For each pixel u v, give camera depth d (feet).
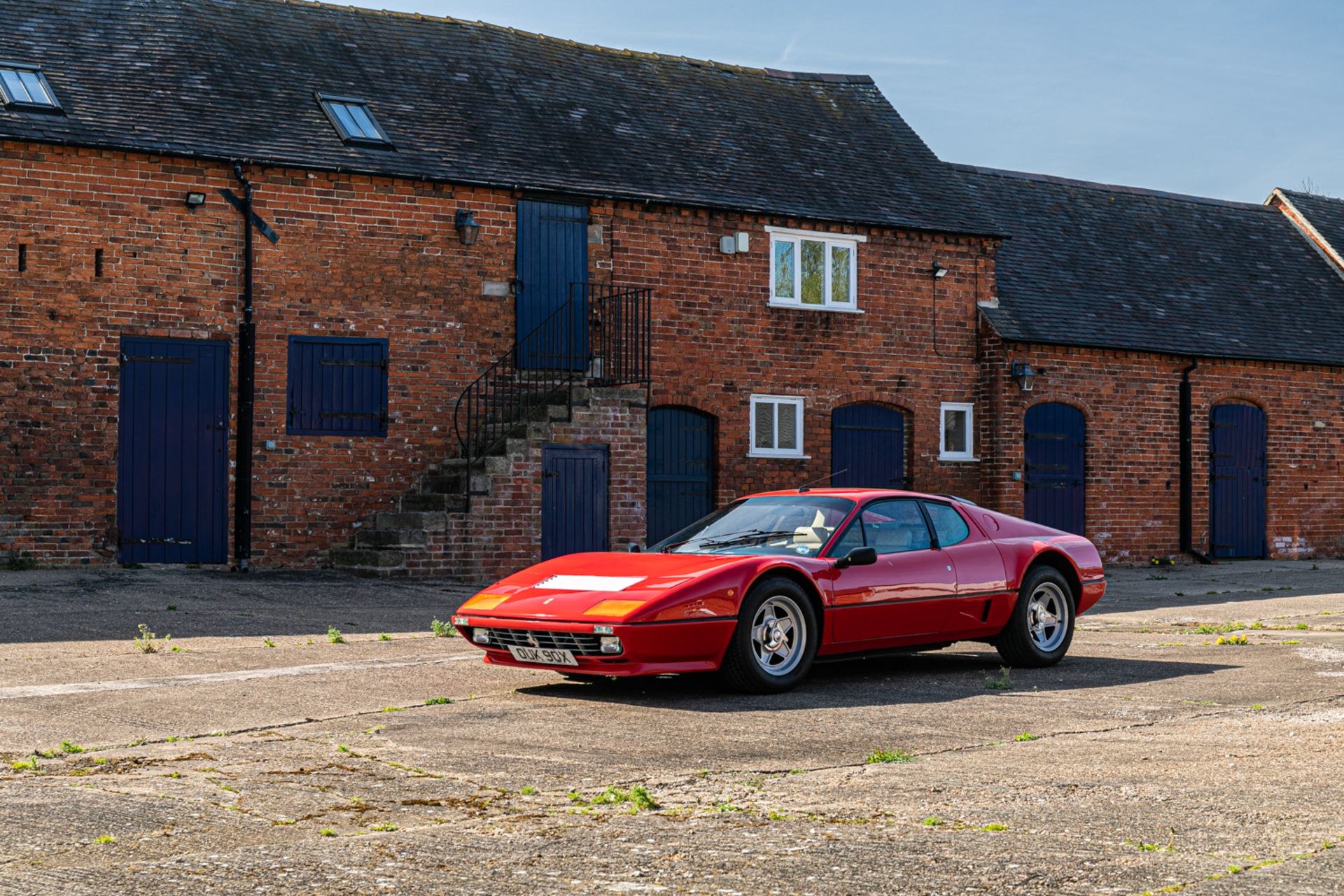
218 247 51.06
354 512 53.21
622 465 54.44
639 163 60.95
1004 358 66.69
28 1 54.90
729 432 61.05
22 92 49.55
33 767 19.29
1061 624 31.40
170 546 50.21
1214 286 78.33
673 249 59.98
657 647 24.91
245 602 42.39
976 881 13.23
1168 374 71.97
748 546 28.63
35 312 48.16
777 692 26.43
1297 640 35.09
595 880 13.44
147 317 49.85
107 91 51.60
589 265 58.18
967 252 67.46
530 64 64.80
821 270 63.87
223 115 52.75
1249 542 74.95
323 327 52.80
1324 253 86.38
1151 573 65.36
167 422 50.26
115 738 21.58
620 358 58.49
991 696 25.99
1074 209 79.82
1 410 47.67
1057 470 68.54
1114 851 14.23
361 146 54.29
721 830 15.38
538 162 58.08
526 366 56.65
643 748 20.57
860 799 16.88
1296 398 76.59
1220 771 18.39
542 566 29.50
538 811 16.51
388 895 13.01
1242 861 13.78
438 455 54.85
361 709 24.27
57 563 48.39
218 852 14.61
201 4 58.90
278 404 51.96
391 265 54.08
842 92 74.38
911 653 31.14
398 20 63.62
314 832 15.56
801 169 65.92
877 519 29.40
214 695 25.66
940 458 66.44
